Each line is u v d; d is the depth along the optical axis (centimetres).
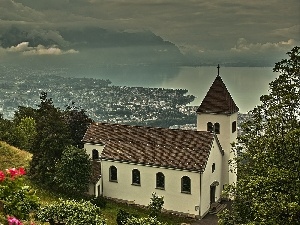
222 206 5509
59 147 5622
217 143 5469
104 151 5709
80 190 5356
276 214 2438
